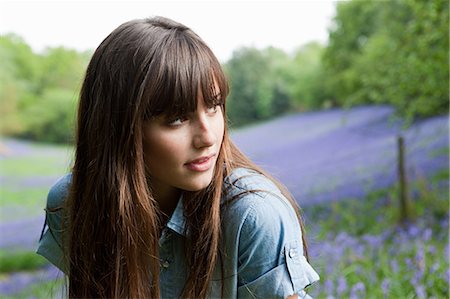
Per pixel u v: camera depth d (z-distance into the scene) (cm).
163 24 130
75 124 153
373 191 652
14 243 807
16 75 1080
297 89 945
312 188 743
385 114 827
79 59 1031
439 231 463
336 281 332
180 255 144
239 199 134
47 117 1088
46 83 1083
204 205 136
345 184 718
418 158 683
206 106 126
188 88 123
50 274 557
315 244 406
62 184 159
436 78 471
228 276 138
